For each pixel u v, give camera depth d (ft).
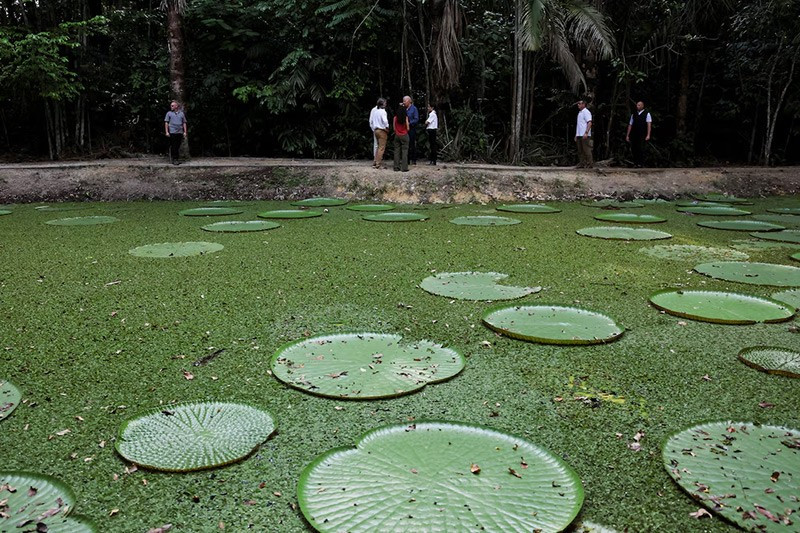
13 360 10.23
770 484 6.47
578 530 5.85
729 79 46.11
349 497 6.24
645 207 29.71
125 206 29.66
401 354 10.23
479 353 10.47
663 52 42.86
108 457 7.23
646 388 9.12
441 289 14.39
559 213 27.32
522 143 40.47
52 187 31.71
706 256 18.08
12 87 36.22
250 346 10.87
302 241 20.27
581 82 39.96
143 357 10.36
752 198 34.88
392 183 31.83
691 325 11.93
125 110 43.29
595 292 14.28
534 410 8.43
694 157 46.57
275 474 6.86
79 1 40.16
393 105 44.52
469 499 6.17
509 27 39.91
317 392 8.79
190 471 6.89
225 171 33.50
